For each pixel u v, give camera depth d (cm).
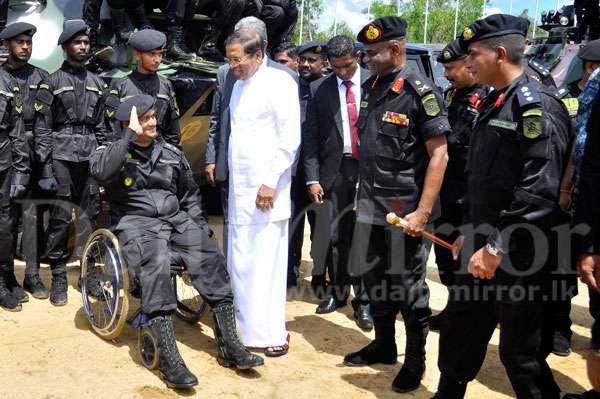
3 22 571
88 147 482
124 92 465
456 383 325
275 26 734
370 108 363
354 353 408
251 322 410
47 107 469
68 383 360
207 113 602
